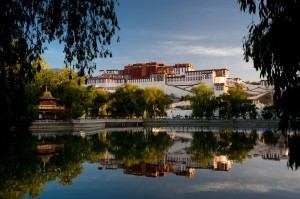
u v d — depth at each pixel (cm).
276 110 1193
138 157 4266
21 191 2436
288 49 1106
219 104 13412
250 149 5072
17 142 5731
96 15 1442
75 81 9850
